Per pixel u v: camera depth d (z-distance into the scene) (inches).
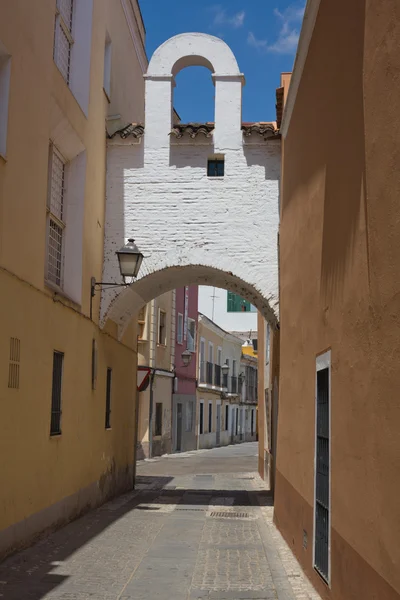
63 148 411.2
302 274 310.2
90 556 315.0
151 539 364.2
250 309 2183.8
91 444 459.5
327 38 247.6
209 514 466.6
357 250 191.0
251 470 892.6
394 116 150.9
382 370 161.3
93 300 464.4
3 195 282.8
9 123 291.6
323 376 251.6
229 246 492.1
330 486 224.8
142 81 695.1
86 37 439.5
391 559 152.3
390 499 153.1
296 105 338.6
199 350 1443.2
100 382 487.2
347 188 207.2
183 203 498.6
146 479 737.0
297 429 318.0
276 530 397.1
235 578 280.4
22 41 307.4
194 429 1405.0
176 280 546.9
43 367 343.3
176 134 499.5
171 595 252.8
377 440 165.6
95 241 468.4
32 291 323.9
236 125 502.9
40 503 339.3
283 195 401.1
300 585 265.6
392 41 152.9
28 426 318.3
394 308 151.4
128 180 502.9
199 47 513.3
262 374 759.1
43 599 241.4
